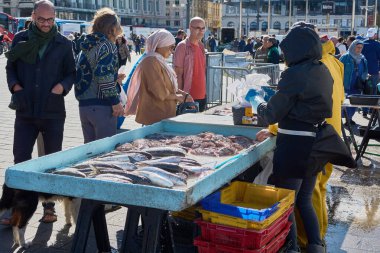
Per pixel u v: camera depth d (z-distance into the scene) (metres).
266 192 3.97
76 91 5.19
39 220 5.18
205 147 4.35
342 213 5.78
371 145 9.02
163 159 3.76
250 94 5.12
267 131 4.57
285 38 3.99
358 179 7.16
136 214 3.65
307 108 3.91
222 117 5.66
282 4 90.75
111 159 3.75
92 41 5.00
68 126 10.13
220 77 11.68
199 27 7.12
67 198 4.70
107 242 4.16
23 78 4.92
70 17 88.31
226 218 3.39
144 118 5.77
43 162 3.54
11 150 7.96
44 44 4.87
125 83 8.34
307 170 3.97
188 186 3.24
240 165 3.72
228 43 51.94
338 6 86.25
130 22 105.44
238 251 3.36
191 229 4.33
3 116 11.09
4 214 5.14
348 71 11.27
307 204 4.25
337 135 4.08
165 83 5.71
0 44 38.84
